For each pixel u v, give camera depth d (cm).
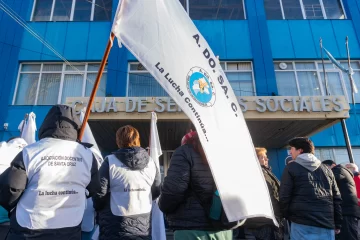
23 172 163
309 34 976
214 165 179
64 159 178
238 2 1032
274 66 945
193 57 211
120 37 207
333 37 970
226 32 972
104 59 215
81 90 908
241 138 205
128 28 209
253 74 929
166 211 190
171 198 184
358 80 931
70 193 175
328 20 996
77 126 200
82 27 970
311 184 263
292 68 945
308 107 643
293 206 266
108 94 869
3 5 962
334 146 849
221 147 189
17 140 300
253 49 945
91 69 932
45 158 171
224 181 179
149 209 241
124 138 255
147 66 196
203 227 183
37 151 172
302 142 295
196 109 192
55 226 164
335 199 277
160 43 205
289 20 996
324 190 265
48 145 177
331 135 854
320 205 259
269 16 1014
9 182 156
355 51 948
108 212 227
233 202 177
